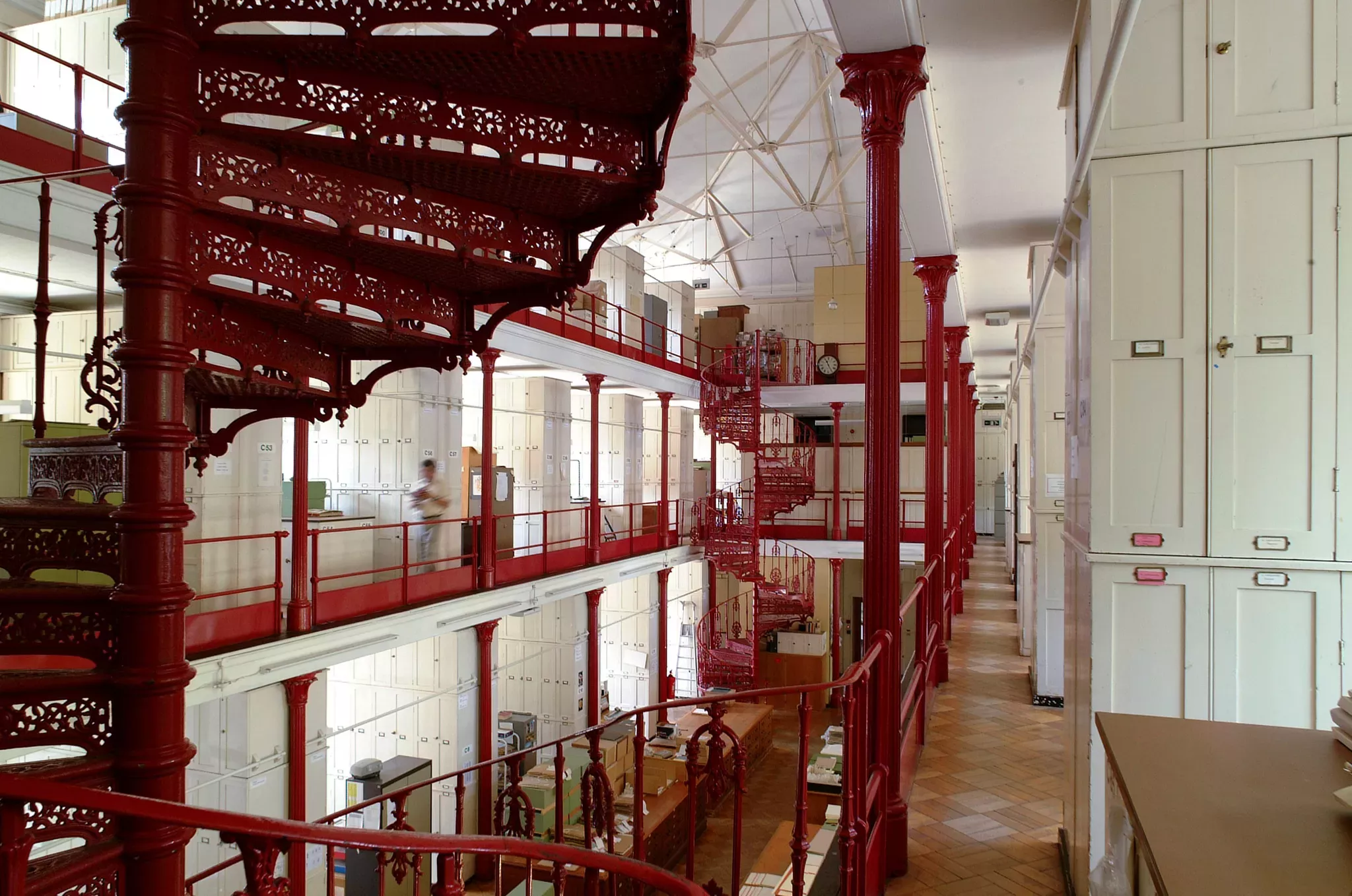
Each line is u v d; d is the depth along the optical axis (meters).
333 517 9.59
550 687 13.87
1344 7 3.33
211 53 2.46
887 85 4.48
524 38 2.42
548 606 13.93
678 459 19.77
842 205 17.67
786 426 21.23
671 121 2.79
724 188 18.00
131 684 2.28
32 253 6.09
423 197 3.03
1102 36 3.62
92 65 7.72
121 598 2.29
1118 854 2.43
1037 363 7.98
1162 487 3.52
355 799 8.38
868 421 4.42
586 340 13.23
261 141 2.59
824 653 18.61
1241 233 3.42
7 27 8.42
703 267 21.70
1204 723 2.00
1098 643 3.59
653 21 2.44
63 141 6.64
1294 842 1.37
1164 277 3.52
